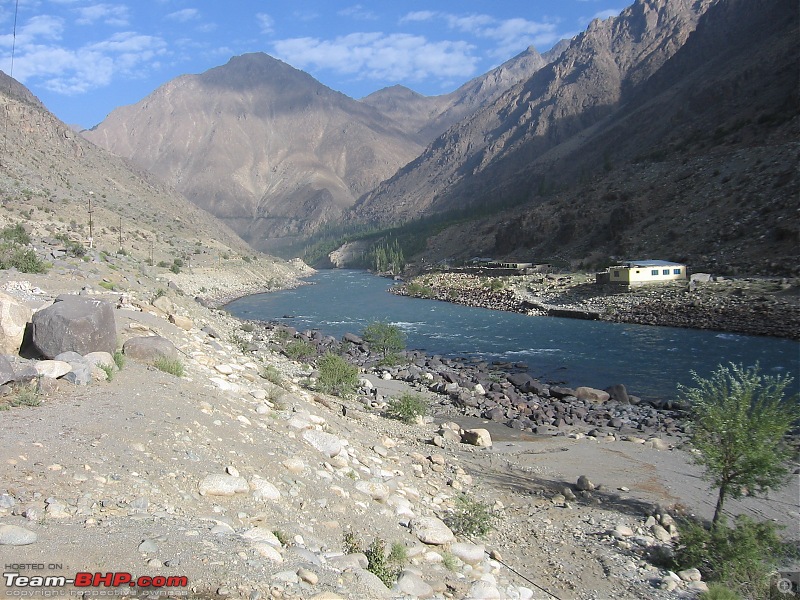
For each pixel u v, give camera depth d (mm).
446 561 11203
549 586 12086
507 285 106375
